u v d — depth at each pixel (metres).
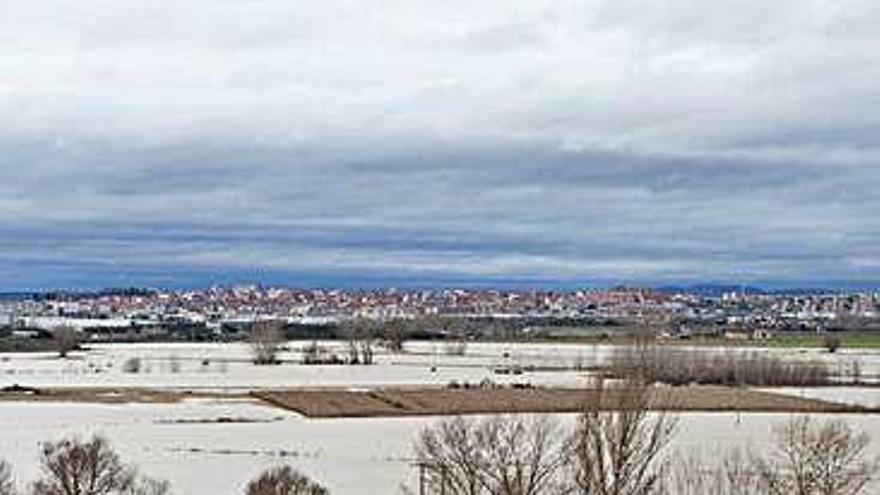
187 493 99.25
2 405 183.00
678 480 94.50
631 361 125.69
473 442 136.50
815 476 97.56
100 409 177.75
